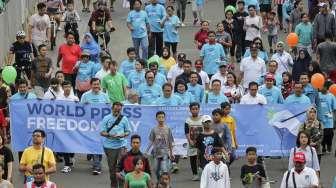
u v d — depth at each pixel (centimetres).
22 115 3831
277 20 5716
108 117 3569
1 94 3888
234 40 5012
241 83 4331
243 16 5019
